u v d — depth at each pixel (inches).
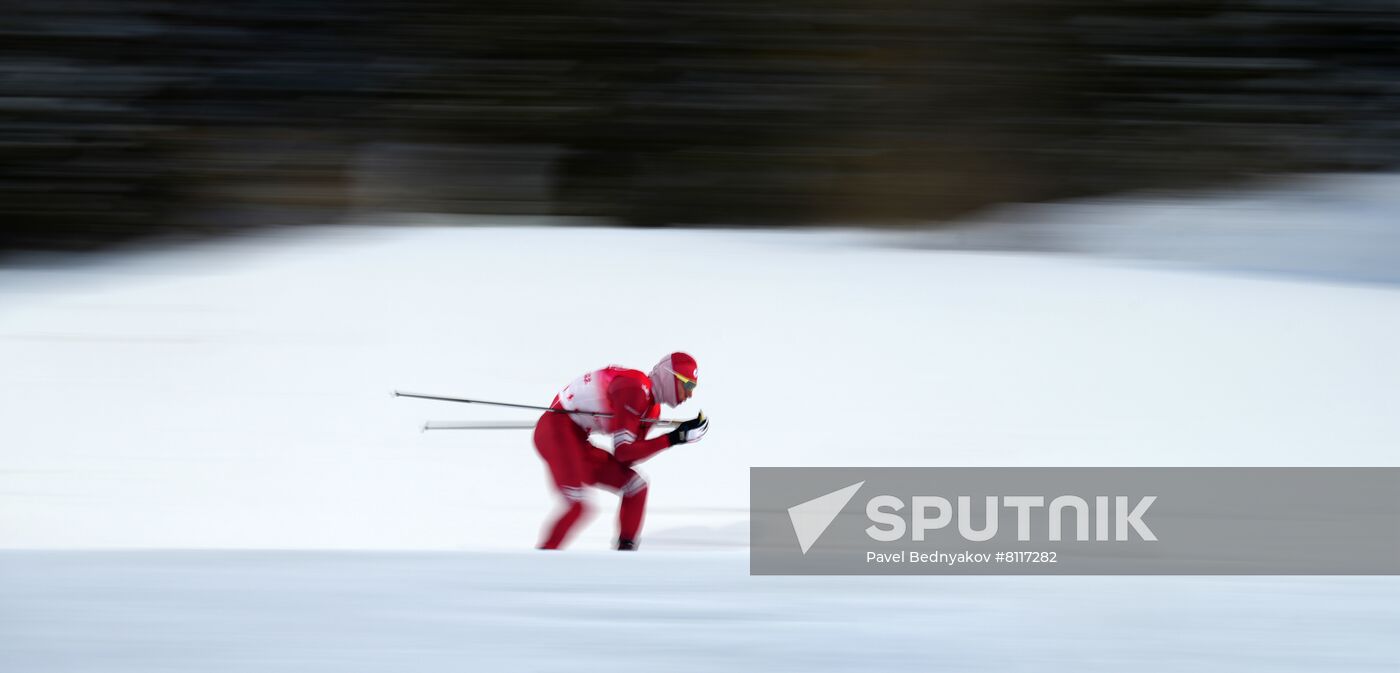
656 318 1481.3
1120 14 2728.8
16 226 2406.5
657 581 395.5
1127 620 352.5
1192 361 1258.6
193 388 1184.8
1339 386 1150.3
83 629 340.5
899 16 2768.2
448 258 1867.6
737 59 2851.9
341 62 2864.2
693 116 2768.2
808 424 1058.7
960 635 338.6
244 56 2842.0
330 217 2561.5
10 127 2549.2
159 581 387.2
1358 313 1465.3
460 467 949.2
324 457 971.9
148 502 858.1
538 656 321.4
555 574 403.2
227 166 2630.4
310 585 384.5
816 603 369.4
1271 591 382.0
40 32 2760.8
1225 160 2522.1
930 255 1988.2
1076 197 2500.0
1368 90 2677.2
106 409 1106.7
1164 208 2305.6
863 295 1606.8
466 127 2795.3
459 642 332.2
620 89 2775.6
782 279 1722.4
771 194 2613.2
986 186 2556.6
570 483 735.1
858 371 1245.1
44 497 865.5
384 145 2770.7
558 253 1924.2
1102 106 2672.2
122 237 2440.9
